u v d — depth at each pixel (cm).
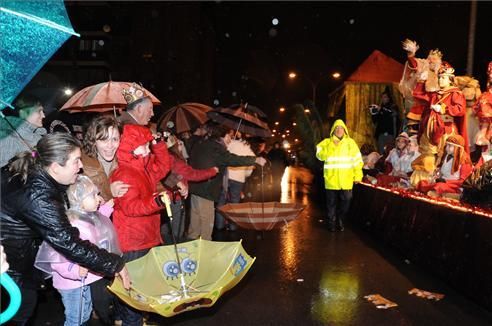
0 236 306
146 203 370
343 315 525
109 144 393
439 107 808
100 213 371
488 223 534
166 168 452
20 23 263
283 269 711
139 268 360
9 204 308
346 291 606
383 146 1422
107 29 3825
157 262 366
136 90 459
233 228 1014
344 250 836
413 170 870
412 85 887
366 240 923
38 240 341
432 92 826
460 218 602
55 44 274
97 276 361
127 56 3853
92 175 396
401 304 558
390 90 1514
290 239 933
